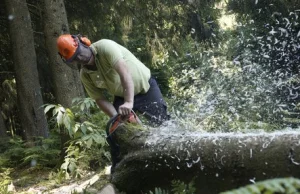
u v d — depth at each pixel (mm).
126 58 4336
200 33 13875
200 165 3057
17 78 10055
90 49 4023
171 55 14273
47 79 13422
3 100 14656
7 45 13133
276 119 5719
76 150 5891
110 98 10492
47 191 5172
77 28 13312
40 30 12586
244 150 2783
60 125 6348
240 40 10875
